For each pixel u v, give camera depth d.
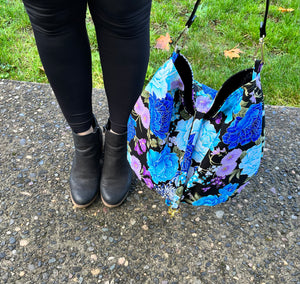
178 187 1.12
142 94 1.10
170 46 2.29
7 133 1.70
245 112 0.97
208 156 1.04
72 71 1.12
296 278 1.23
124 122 1.28
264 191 1.54
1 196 1.42
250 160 1.10
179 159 1.15
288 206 1.48
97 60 2.17
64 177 1.52
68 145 1.67
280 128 1.87
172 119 1.12
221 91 1.02
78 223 1.35
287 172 1.63
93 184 1.40
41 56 1.09
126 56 1.10
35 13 0.96
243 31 2.51
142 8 1.02
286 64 2.25
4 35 2.25
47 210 1.39
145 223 1.37
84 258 1.24
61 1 0.93
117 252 1.27
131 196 1.46
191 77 1.03
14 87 1.97
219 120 1.05
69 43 1.06
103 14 1.00
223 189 1.13
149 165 1.15
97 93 2.00
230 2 2.71
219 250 1.30
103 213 1.39
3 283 1.16
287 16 2.65
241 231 1.37
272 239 1.35
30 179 1.50
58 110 1.86
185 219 1.40
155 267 1.23
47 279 1.18
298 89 2.10
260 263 1.27
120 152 1.36
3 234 1.29
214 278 1.21
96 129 1.37
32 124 1.76
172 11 2.61
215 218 1.41
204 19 2.58
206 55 2.29
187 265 1.25
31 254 1.24
